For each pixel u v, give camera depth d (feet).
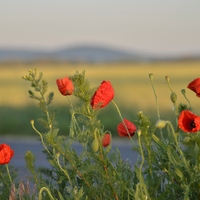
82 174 15.16
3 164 16.83
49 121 16.06
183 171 14.35
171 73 322.55
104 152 14.79
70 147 15.71
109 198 14.87
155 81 238.48
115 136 67.05
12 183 15.98
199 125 13.91
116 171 14.87
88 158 15.30
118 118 71.41
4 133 72.95
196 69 374.43
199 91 15.19
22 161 50.70
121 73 348.18
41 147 60.34
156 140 14.75
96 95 14.56
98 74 331.57
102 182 15.16
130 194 14.90
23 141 66.59
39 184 15.88
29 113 76.38
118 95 85.46
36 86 16.31
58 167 15.49
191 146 14.57
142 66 462.19
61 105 74.28
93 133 14.78
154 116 68.33
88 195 15.01
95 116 14.78
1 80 273.54
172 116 66.74
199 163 14.06
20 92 176.96
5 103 95.45
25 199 15.72
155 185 14.98
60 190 16.14
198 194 14.43
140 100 106.32
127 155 48.73
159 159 15.20
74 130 15.70
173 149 14.61
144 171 15.33
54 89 161.17
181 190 14.82
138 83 227.20
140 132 14.29
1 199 16.28
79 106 14.99
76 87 14.76
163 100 118.32
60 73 312.71
